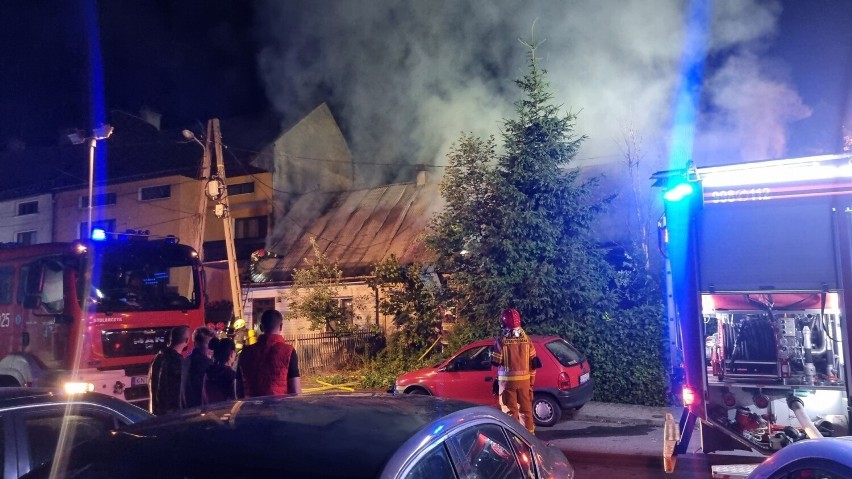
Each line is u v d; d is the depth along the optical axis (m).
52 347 8.98
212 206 27.00
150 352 9.61
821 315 5.93
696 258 6.16
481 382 9.98
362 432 2.38
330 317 18.62
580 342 11.99
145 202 27.03
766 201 5.97
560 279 12.19
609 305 12.09
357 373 16.05
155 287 9.90
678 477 7.19
